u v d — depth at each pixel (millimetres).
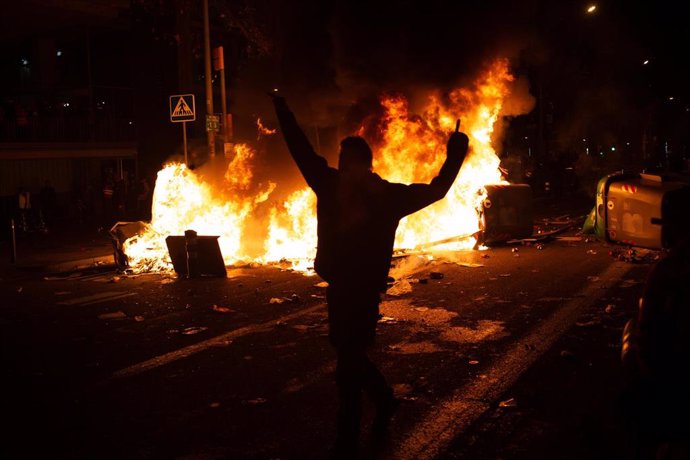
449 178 4348
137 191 24359
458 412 5250
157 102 26984
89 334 8109
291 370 6457
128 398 5816
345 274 4398
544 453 4512
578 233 16719
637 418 3643
